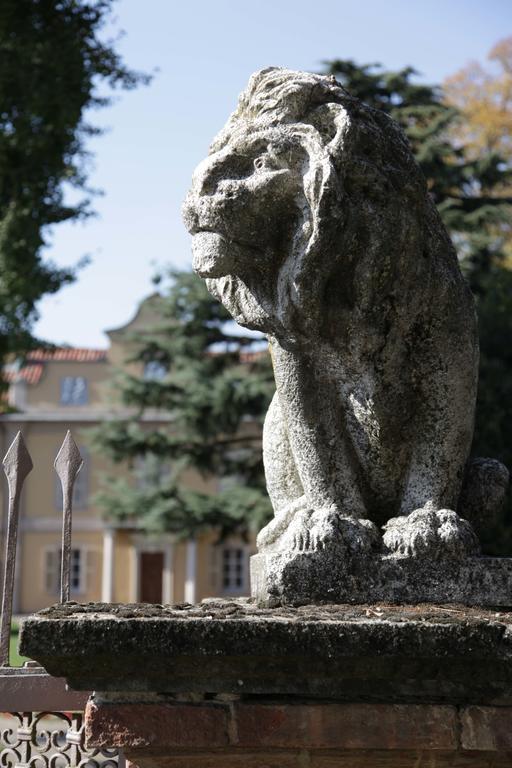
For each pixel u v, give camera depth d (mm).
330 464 2895
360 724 2439
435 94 16156
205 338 16000
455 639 2369
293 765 2455
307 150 2691
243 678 2416
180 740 2412
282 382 2914
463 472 2955
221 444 16188
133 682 2418
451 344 2875
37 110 14719
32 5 14961
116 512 15867
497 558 2719
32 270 15266
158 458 16203
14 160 15430
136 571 31297
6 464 3420
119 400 16328
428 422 2885
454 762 2463
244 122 2793
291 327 2766
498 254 15594
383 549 2725
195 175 2760
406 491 2893
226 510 15297
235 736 2420
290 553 2672
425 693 2455
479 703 2473
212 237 2719
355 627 2354
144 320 32625
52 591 31656
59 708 3396
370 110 2838
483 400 12805
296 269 2693
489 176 15836
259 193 2670
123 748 2432
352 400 2885
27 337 15562
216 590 31125
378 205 2725
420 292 2820
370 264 2717
